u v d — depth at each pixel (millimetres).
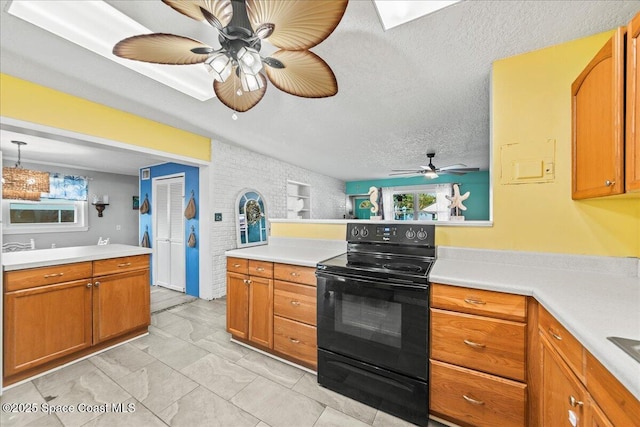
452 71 1879
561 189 1580
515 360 1260
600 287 1228
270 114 2719
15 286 1802
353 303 1682
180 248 4051
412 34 1487
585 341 776
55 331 1969
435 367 1444
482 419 1332
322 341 1803
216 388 1783
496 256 1766
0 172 1768
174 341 2441
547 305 1055
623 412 652
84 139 2346
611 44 1142
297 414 1558
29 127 2043
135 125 2746
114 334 2311
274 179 4863
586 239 1532
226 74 1312
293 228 2699
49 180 4312
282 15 997
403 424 1488
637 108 1013
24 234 4473
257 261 2193
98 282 2215
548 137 1604
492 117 1765
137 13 1346
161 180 4348
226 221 3865
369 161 5102
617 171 1108
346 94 2260
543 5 1267
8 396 1692
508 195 1720
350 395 1688
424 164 5348
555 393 1037
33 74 1936
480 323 1336
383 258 2002
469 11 1307
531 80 1645
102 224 5434
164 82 2057
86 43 1582
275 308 2090
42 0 1250
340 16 994
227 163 3885
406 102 2428
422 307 1463
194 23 1418
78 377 1894
